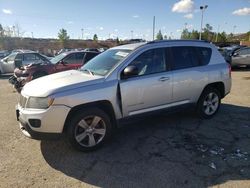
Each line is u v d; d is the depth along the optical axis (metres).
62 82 4.24
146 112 4.79
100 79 4.31
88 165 3.88
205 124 5.53
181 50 5.32
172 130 5.21
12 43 69.81
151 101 4.80
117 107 4.43
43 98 3.95
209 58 5.76
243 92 9.10
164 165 3.83
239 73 15.43
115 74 4.43
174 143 4.59
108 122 4.40
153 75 4.79
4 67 16.02
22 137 4.96
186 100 5.37
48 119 3.92
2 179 3.51
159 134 5.02
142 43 5.02
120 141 4.71
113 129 4.94
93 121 4.27
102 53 5.59
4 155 4.22
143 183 3.39
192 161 3.93
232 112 6.41
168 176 3.54
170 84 4.99
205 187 3.28
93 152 4.30
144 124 5.55
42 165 3.89
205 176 3.52
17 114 4.50
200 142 4.62
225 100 7.81
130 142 4.66
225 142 4.61
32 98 4.05
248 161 3.91
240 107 6.92
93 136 4.31
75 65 11.09
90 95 4.13
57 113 3.94
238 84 11.01
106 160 4.02
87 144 4.28
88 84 4.20
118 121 4.52
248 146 4.44
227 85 6.00
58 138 4.09
